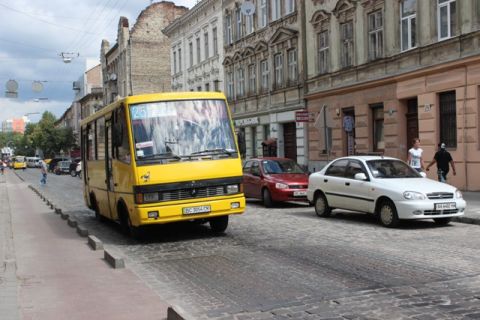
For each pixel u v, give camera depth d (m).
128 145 11.36
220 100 12.12
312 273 8.02
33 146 123.75
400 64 23.11
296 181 18.58
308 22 30.47
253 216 16.06
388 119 23.94
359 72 26.02
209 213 11.34
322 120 19.72
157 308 6.48
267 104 35.91
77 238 12.58
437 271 7.89
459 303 6.23
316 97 29.88
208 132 11.71
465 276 7.54
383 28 24.19
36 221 16.58
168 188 11.06
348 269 8.19
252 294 7.01
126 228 12.57
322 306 6.28
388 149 24.03
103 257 9.97
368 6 25.16
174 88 56.19
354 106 26.53
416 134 22.89
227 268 8.72
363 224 13.54
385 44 24.09
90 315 6.27
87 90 105.62
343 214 15.91
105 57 82.75
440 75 20.80
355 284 7.25
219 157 11.57
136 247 11.23
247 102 38.97
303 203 19.91
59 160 78.75
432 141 21.38
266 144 34.22
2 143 180.00
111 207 13.41
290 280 7.66
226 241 11.48
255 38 37.22
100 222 16.14
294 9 32.03
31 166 114.31
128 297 7.02
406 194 12.48
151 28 66.75
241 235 12.27
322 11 28.77
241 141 12.02
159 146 11.29
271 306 6.39
